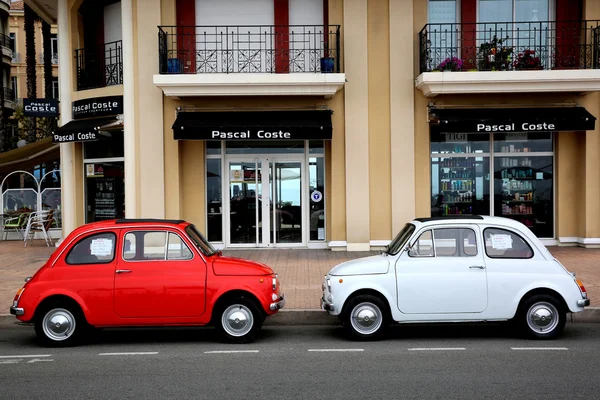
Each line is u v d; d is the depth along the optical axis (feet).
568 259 46.03
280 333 29.68
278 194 54.24
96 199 56.54
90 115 54.29
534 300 26.99
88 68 56.70
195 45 52.60
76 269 26.73
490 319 26.86
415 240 27.40
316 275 41.57
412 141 51.08
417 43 51.42
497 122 48.11
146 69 51.03
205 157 53.88
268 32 52.70
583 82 48.08
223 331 27.14
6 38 136.05
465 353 25.12
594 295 34.14
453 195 53.06
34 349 26.68
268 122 49.39
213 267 26.89
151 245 27.07
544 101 50.80
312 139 48.93
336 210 51.93
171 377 21.95
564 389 20.04
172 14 51.78
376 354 25.11
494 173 53.16
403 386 20.53
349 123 51.24
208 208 54.29
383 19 51.34
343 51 51.29
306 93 49.21
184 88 48.96
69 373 22.65
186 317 26.61
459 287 26.78
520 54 50.42
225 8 52.75
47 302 26.89
